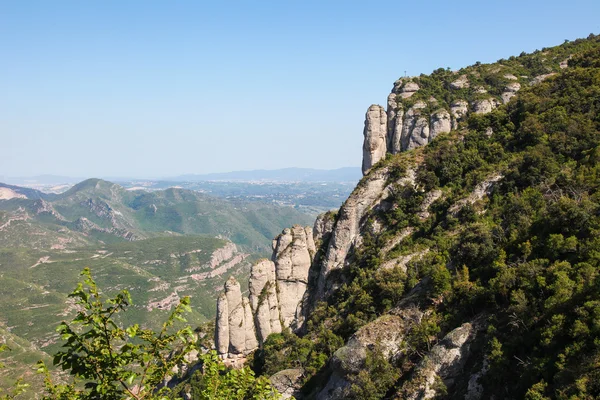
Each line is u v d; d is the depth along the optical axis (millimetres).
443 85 113875
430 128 100625
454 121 101062
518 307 42906
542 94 82625
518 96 87000
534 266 46156
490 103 101875
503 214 63344
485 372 42406
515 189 67062
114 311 20438
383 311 63812
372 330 54750
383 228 81812
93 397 20625
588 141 65562
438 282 55188
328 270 85000
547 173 63938
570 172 60812
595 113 70812
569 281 41469
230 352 80312
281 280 87375
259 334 82688
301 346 71312
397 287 63062
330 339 66438
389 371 50656
